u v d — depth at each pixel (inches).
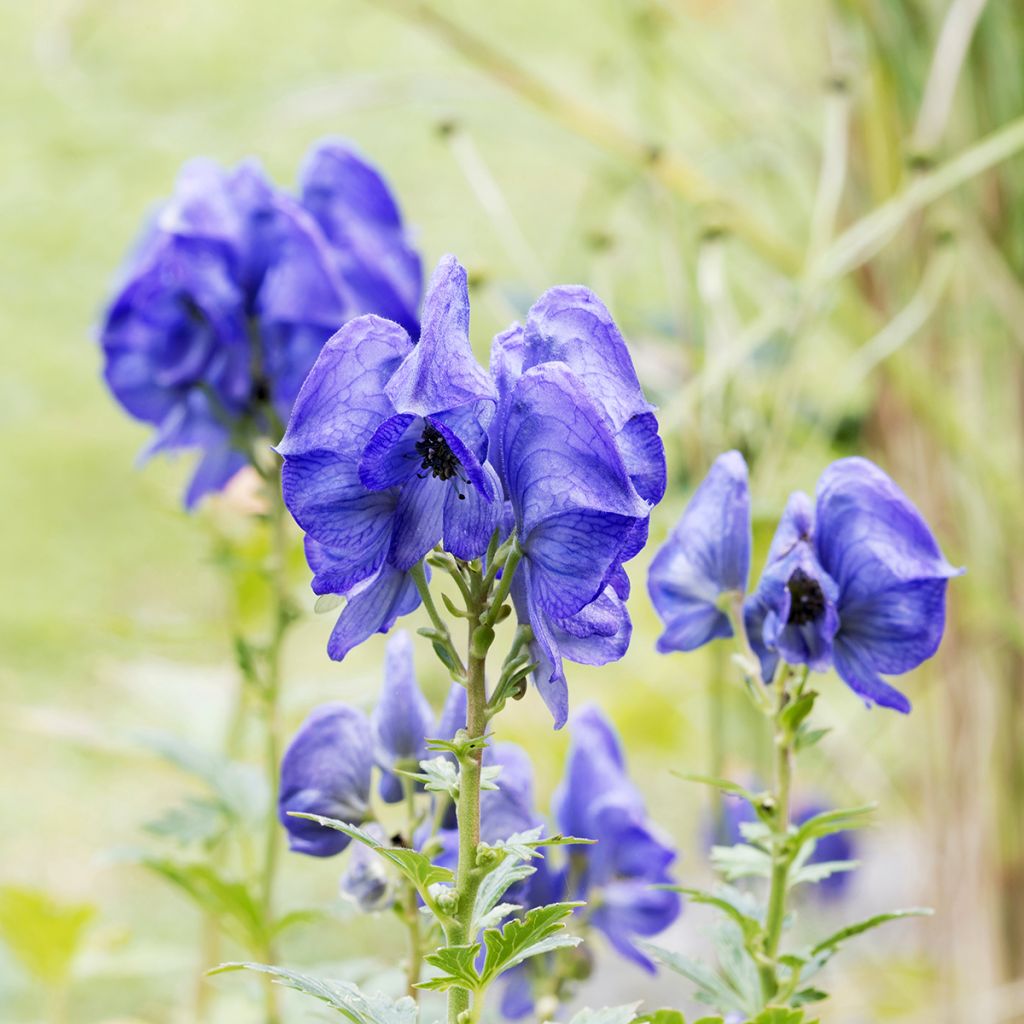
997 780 27.2
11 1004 30.3
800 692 17.2
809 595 17.2
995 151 23.9
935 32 27.3
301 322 21.2
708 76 31.3
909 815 30.7
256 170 21.4
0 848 39.7
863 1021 28.5
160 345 21.4
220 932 22.8
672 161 26.9
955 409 27.6
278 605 20.8
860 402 30.9
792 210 31.0
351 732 17.6
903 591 17.1
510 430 15.4
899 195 25.5
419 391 15.2
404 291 21.7
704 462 25.0
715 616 17.7
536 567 15.4
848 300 27.6
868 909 33.0
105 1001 31.1
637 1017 16.3
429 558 15.6
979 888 27.5
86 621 25.3
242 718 23.5
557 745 30.7
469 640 15.6
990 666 27.2
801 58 31.3
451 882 16.9
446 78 28.5
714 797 24.0
